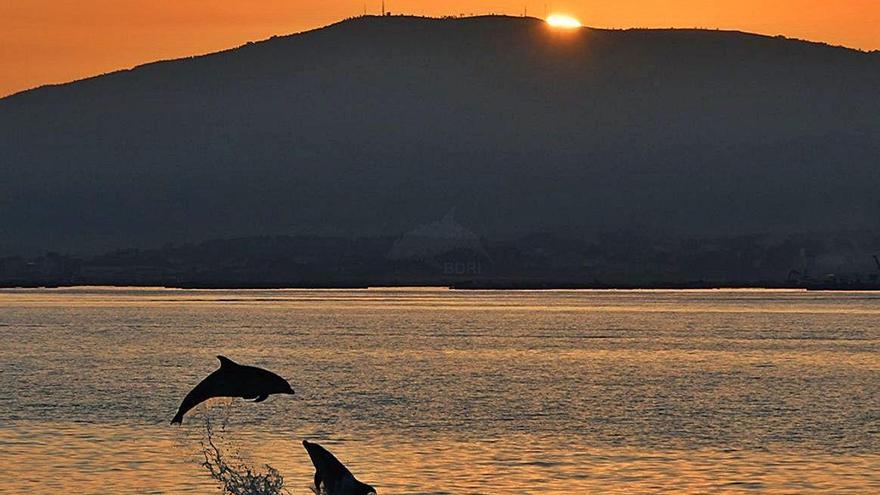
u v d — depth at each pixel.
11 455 156.00
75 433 173.75
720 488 139.38
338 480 117.44
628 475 146.12
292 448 163.25
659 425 186.12
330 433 176.12
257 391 107.12
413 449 163.00
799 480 143.62
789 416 197.75
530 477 144.75
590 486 140.00
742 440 172.00
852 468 151.00
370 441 169.25
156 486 139.00
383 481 142.38
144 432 174.88
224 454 158.12
